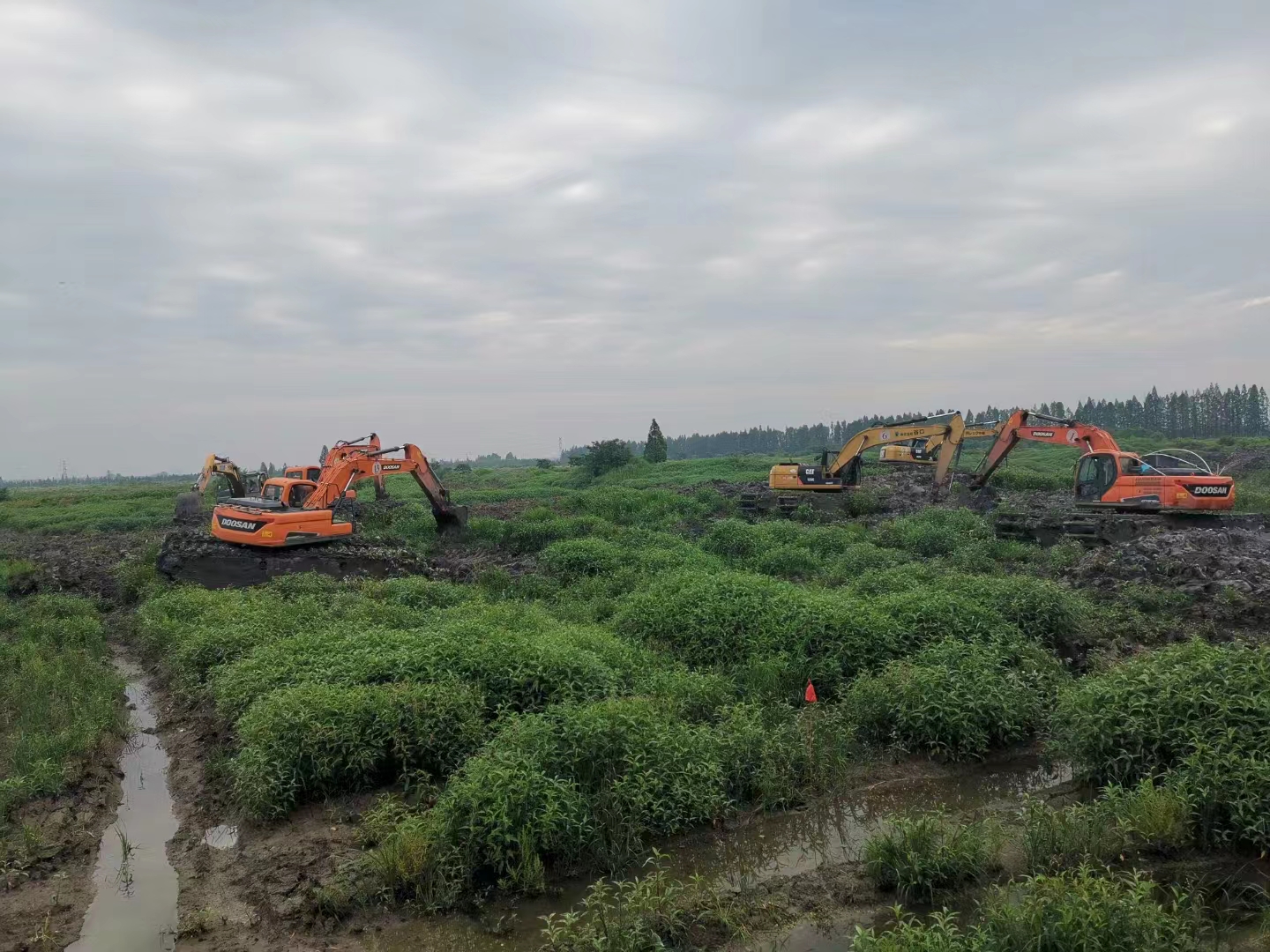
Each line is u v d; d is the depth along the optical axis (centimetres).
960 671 945
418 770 815
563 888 655
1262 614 1248
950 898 610
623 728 762
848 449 2911
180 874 702
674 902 619
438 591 1573
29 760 875
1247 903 575
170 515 3884
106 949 600
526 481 5497
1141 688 778
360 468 2239
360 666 959
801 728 884
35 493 5984
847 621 1093
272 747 806
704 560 1836
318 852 715
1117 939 495
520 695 927
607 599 1522
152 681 1272
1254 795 631
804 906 614
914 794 796
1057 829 650
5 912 644
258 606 1384
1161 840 641
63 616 1695
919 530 2025
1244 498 2788
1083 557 1708
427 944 595
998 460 2700
